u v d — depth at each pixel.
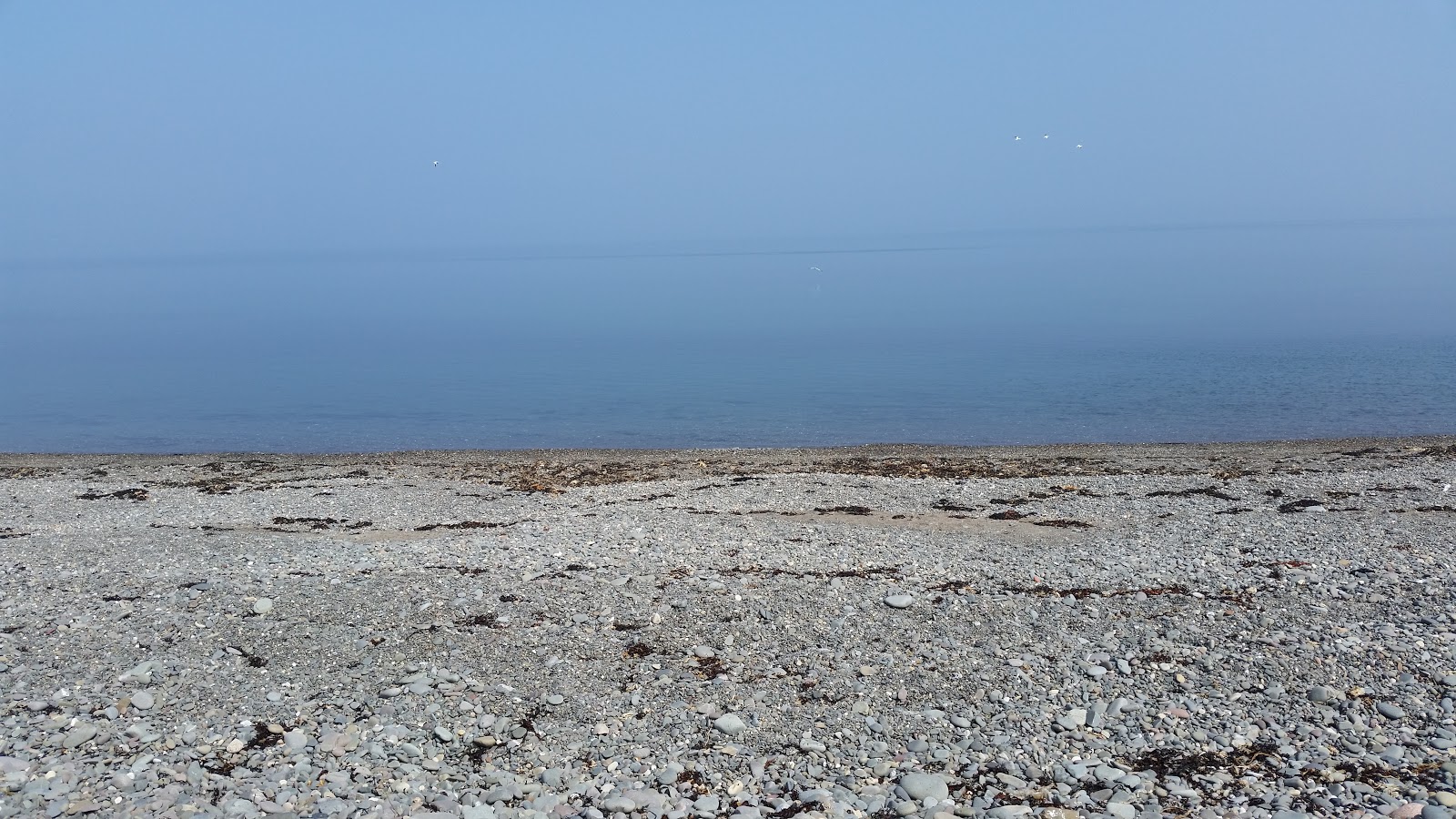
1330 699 9.67
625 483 25.00
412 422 39.38
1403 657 10.41
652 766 8.90
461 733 9.45
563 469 27.73
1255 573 13.62
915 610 12.46
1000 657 10.95
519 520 20.05
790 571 14.52
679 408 41.97
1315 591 12.62
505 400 44.50
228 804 8.05
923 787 8.38
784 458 30.38
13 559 16.12
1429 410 37.44
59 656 11.07
